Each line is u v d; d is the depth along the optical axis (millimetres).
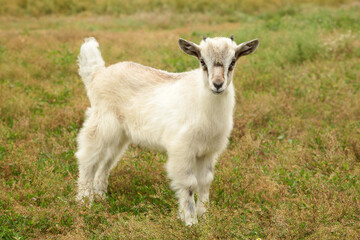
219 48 4078
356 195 4840
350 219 4422
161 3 21781
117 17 20406
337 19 14984
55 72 10078
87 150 5164
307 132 6789
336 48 10719
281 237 4117
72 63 10562
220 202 5012
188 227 4125
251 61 10133
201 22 18375
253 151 6359
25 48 12117
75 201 4859
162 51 11555
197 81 4457
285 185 5312
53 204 4766
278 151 6266
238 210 4578
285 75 9172
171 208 4730
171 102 4594
